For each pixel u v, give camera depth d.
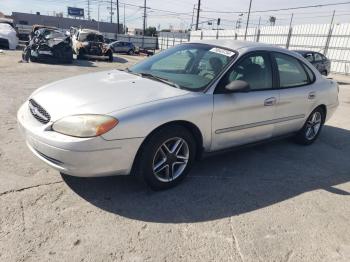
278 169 4.31
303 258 2.66
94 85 3.48
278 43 30.59
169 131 3.23
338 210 3.44
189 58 4.10
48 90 3.46
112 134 2.87
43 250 2.44
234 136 3.89
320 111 5.28
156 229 2.81
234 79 3.77
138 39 54.34
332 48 24.94
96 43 19.83
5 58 15.16
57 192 3.20
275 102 4.21
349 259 2.71
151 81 3.69
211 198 3.40
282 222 3.11
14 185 3.24
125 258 2.45
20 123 3.29
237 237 2.82
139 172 3.21
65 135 2.85
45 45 14.80
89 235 2.65
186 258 2.51
